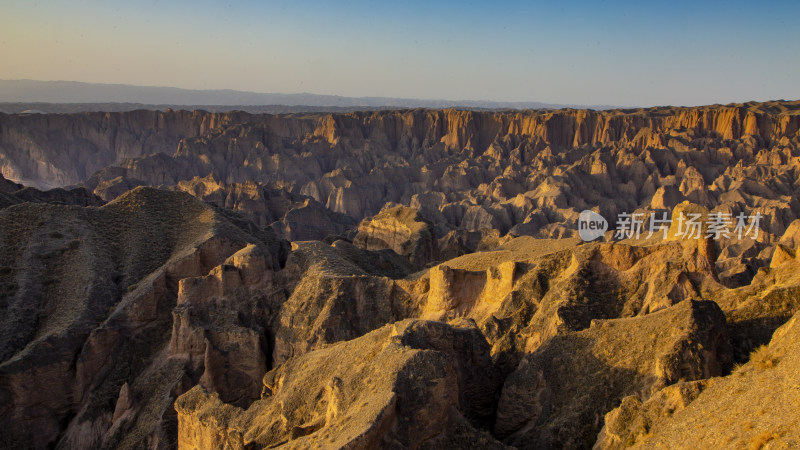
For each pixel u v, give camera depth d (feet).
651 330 119.03
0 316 207.10
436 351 106.22
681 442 78.18
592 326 127.75
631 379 112.57
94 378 196.75
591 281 154.81
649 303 145.69
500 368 139.74
